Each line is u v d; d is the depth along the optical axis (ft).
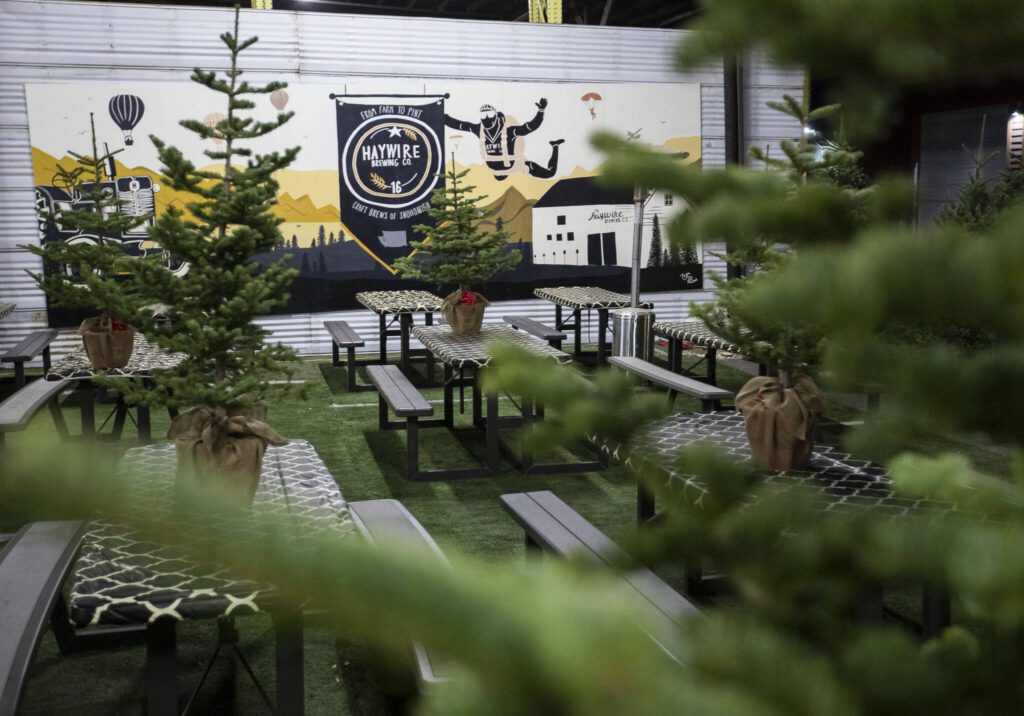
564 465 23.38
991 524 1.23
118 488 0.93
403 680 0.97
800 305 1.05
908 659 1.15
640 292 45.50
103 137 38.99
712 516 1.37
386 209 42.55
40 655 13.62
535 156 43.93
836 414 26.55
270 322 41.83
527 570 0.94
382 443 26.48
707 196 1.29
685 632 1.21
